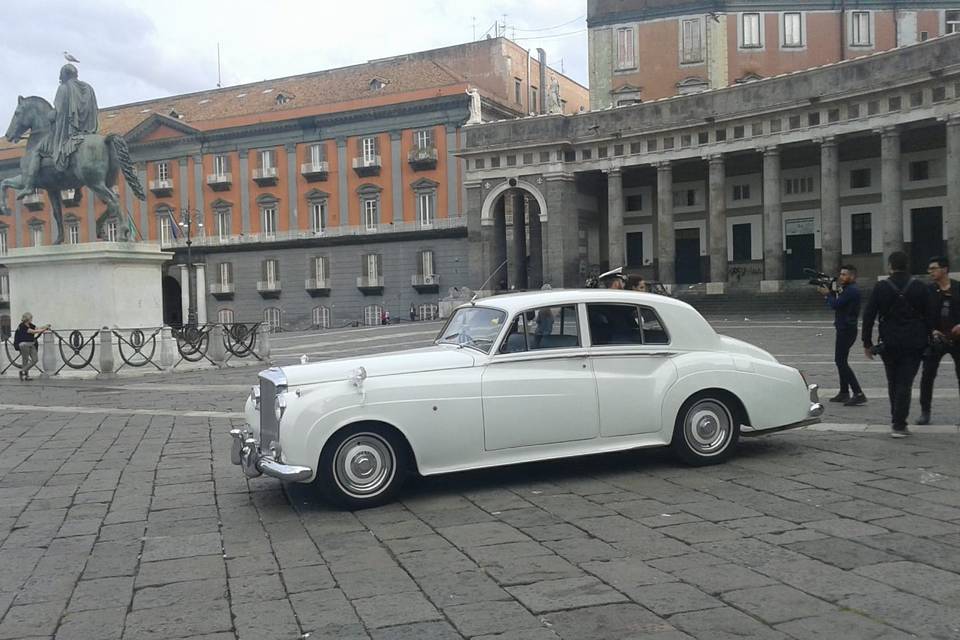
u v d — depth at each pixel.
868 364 15.16
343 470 6.35
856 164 39.75
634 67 46.50
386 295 55.38
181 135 60.41
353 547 5.40
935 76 30.83
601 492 6.59
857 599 4.14
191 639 4.00
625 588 4.41
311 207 57.31
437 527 5.79
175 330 20.16
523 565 4.86
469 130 47.06
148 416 11.82
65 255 18.94
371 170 55.19
